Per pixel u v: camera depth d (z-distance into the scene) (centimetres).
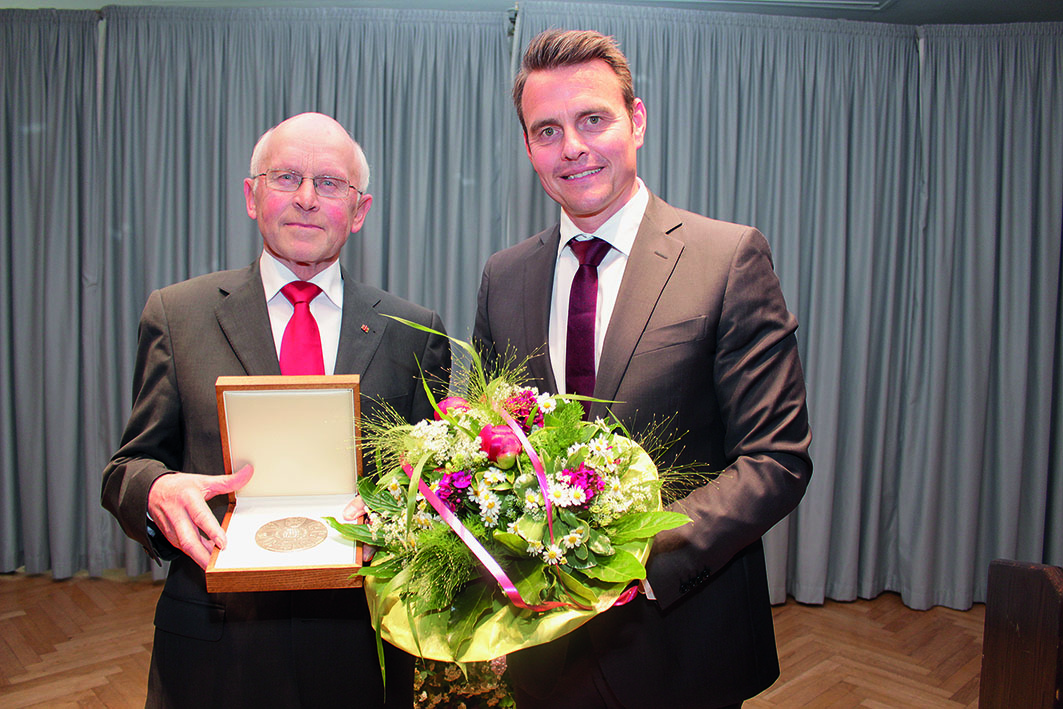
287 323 141
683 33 354
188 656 128
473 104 361
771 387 123
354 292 146
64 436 358
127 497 120
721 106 356
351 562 107
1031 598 83
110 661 287
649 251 134
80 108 359
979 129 354
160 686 128
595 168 127
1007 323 355
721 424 133
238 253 353
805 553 359
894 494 372
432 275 366
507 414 104
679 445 128
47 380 356
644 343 127
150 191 354
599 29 350
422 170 357
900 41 358
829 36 356
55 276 356
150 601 342
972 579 362
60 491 358
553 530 95
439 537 96
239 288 141
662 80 356
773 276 133
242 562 106
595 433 108
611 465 101
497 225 365
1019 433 354
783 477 115
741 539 112
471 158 363
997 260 357
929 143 358
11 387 363
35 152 357
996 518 362
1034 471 359
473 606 98
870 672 295
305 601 130
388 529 103
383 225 362
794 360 127
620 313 130
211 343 136
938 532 364
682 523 98
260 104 352
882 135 358
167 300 140
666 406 126
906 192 363
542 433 103
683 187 357
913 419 363
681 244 133
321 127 137
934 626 341
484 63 359
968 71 354
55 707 255
